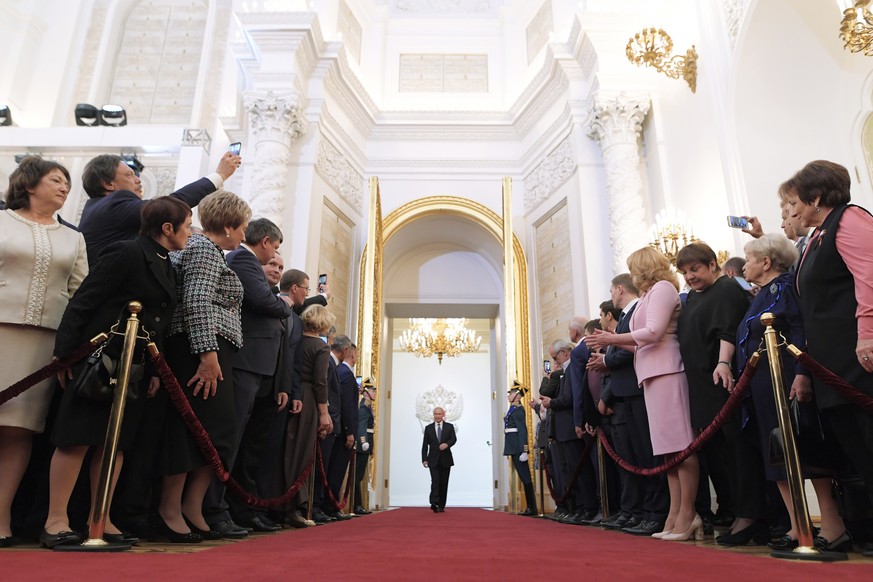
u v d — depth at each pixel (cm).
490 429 1709
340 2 966
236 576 130
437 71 1057
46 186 241
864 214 206
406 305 1055
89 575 127
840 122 520
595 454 449
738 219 370
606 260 752
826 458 219
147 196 1070
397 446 1686
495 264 1047
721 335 268
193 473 252
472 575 140
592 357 358
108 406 211
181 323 245
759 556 193
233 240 289
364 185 948
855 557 196
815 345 205
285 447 373
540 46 984
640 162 757
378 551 199
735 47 544
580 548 223
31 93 1124
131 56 1223
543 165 897
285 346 336
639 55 632
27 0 1162
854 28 367
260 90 766
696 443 255
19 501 246
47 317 226
